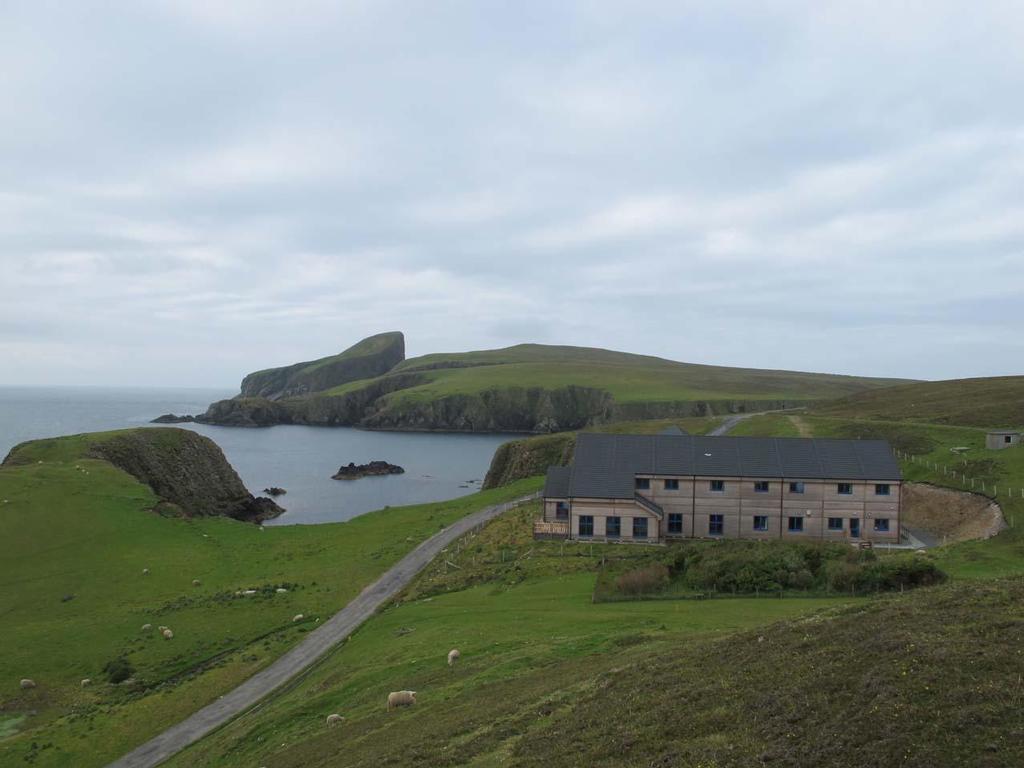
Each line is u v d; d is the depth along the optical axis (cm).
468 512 8338
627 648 2898
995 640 1769
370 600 5322
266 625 4947
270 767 2472
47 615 5303
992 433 7819
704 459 6669
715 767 1514
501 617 3975
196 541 7300
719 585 4281
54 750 3272
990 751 1313
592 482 6450
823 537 6388
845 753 1429
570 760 1752
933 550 4769
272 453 19912
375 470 16112
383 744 2280
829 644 2066
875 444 6681
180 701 3738
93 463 9531
